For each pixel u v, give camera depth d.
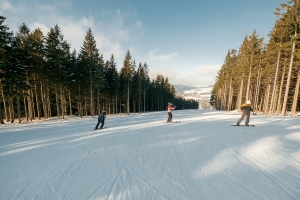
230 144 5.58
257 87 25.41
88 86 25.20
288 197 2.59
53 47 19.48
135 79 39.97
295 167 3.68
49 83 21.38
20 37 18.53
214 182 3.15
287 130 7.44
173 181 3.22
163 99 61.09
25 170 3.97
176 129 8.98
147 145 5.88
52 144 6.55
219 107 50.16
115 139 7.01
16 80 16.17
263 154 4.54
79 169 3.93
